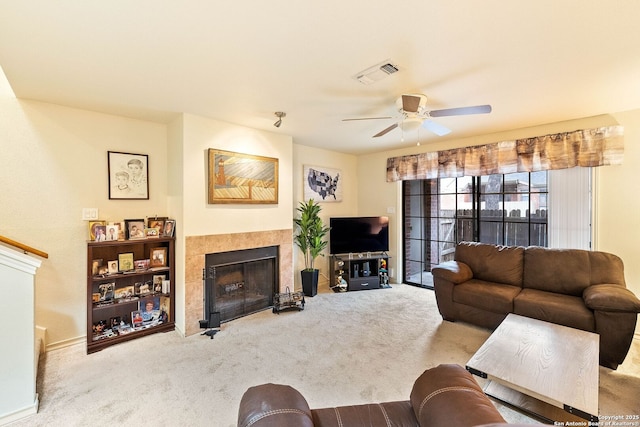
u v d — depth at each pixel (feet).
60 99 8.55
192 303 10.05
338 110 9.64
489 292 9.89
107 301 9.41
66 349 8.89
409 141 14.35
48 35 5.39
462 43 5.76
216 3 4.55
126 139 10.24
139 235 9.99
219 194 10.64
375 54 6.18
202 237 10.34
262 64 6.59
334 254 15.49
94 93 8.14
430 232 15.76
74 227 9.27
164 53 6.09
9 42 5.61
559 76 7.20
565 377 5.29
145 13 4.78
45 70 6.78
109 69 6.77
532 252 10.62
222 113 9.93
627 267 9.76
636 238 9.64
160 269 10.13
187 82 7.50
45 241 8.81
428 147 14.98
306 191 15.46
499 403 6.23
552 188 11.43
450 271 10.91
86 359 8.27
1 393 5.82
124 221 9.81
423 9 4.73
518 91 8.13
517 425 2.36
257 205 12.05
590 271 9.40
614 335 7.59
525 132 11.92
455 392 3.60
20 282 6.08
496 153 12.55
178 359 8.27
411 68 6.79
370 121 10.87
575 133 10.57
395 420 3.95
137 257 10.30
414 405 3.92
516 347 6.36
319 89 7.95
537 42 5.71
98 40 5.58
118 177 10.05
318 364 7.97
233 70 6.87
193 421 5.87
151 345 9.12
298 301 12.63
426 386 3.91
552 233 11.45
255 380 7.24
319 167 16.11
